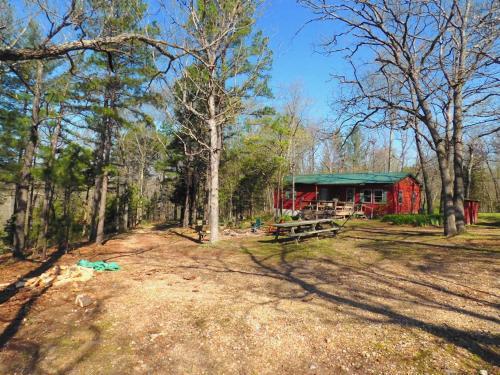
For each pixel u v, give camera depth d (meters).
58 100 12.64
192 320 4.84
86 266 8.38
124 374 3.46
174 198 29.48
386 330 4.29
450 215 11.76
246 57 14.55
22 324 4.80
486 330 4.16
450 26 12.41
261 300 5.65
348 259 8.87
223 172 25.31
